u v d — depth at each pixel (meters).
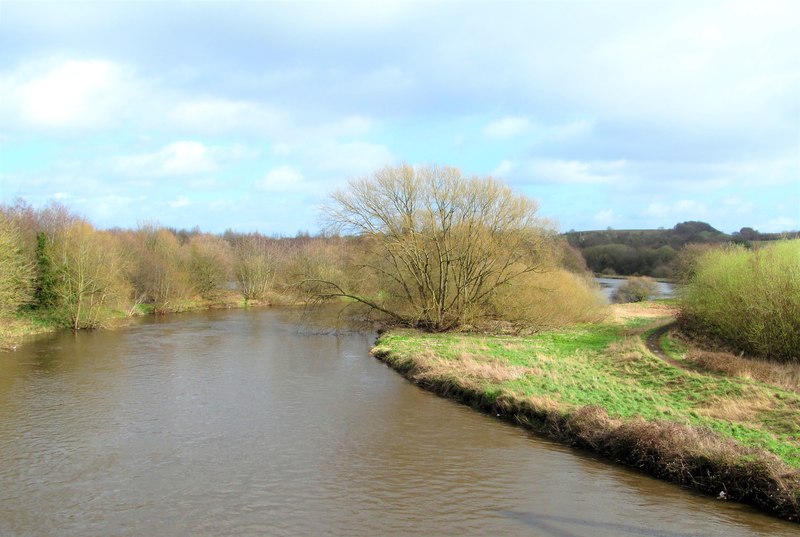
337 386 25.64
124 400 22.94
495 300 40.47
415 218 39.91
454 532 11.77
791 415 16.92
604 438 16.62
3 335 39.50
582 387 22.06
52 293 47.09
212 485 14.35
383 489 14.09
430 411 21.34
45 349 35.78
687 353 27.75
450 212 39.50
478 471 15.28
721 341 34.62
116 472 15.23
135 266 59.75
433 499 13.47
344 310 45.25
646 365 25.53
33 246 50.34
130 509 12.94
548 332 41.22
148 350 35.69
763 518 12.30
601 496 13.56
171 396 23.64
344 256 43.97
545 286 41.53
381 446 17.36
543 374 24.16
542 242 40.50
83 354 33.97
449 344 34.25
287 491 13.98
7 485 14.33
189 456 16.50
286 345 38.56
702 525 11.96
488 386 22.52
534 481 14.55
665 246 116.12
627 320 49.03
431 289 40.22
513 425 19.58
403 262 41.28
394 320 43.06
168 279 62.09
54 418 20.28
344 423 19.81
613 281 113.06
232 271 78.94
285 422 19.94
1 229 39.12
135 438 18.12
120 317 53.47
